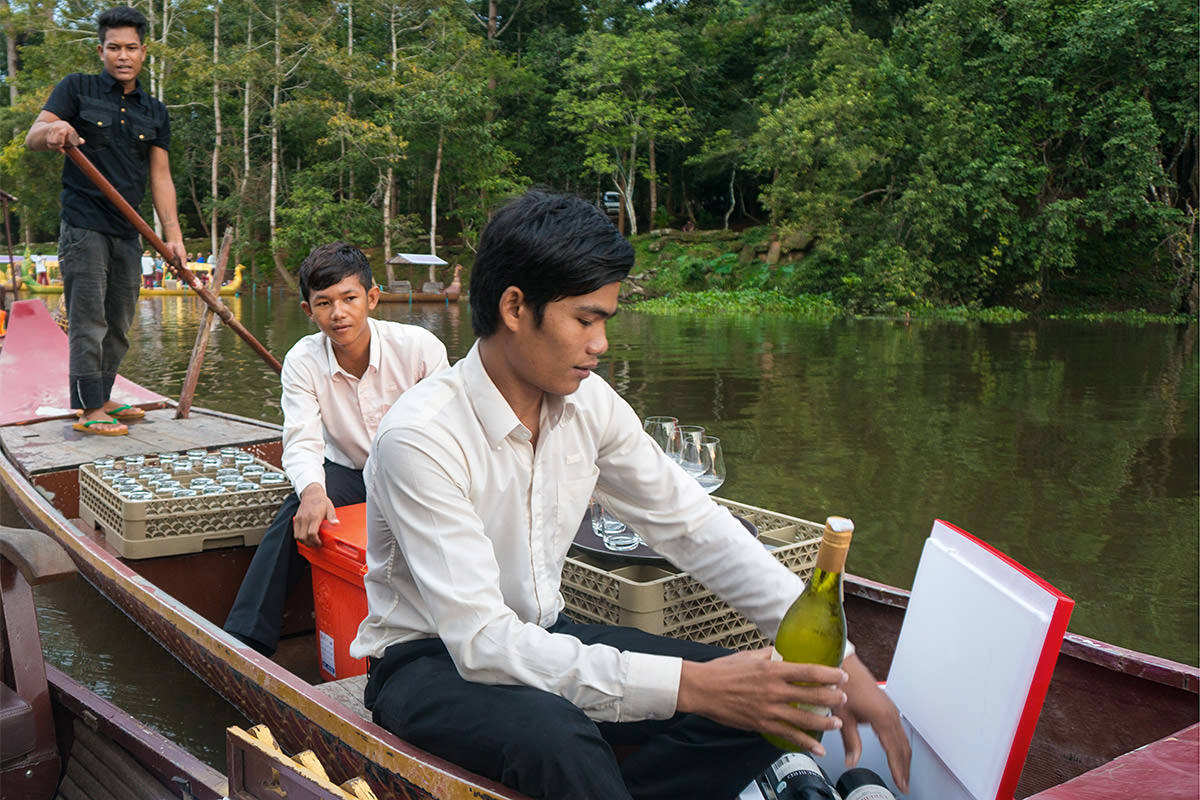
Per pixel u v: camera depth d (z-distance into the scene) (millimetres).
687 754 1385
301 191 25688
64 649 2732
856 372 9492
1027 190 19156
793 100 20406
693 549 1545
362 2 26797
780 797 1429
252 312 16766
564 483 1444
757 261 22766
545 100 29656
